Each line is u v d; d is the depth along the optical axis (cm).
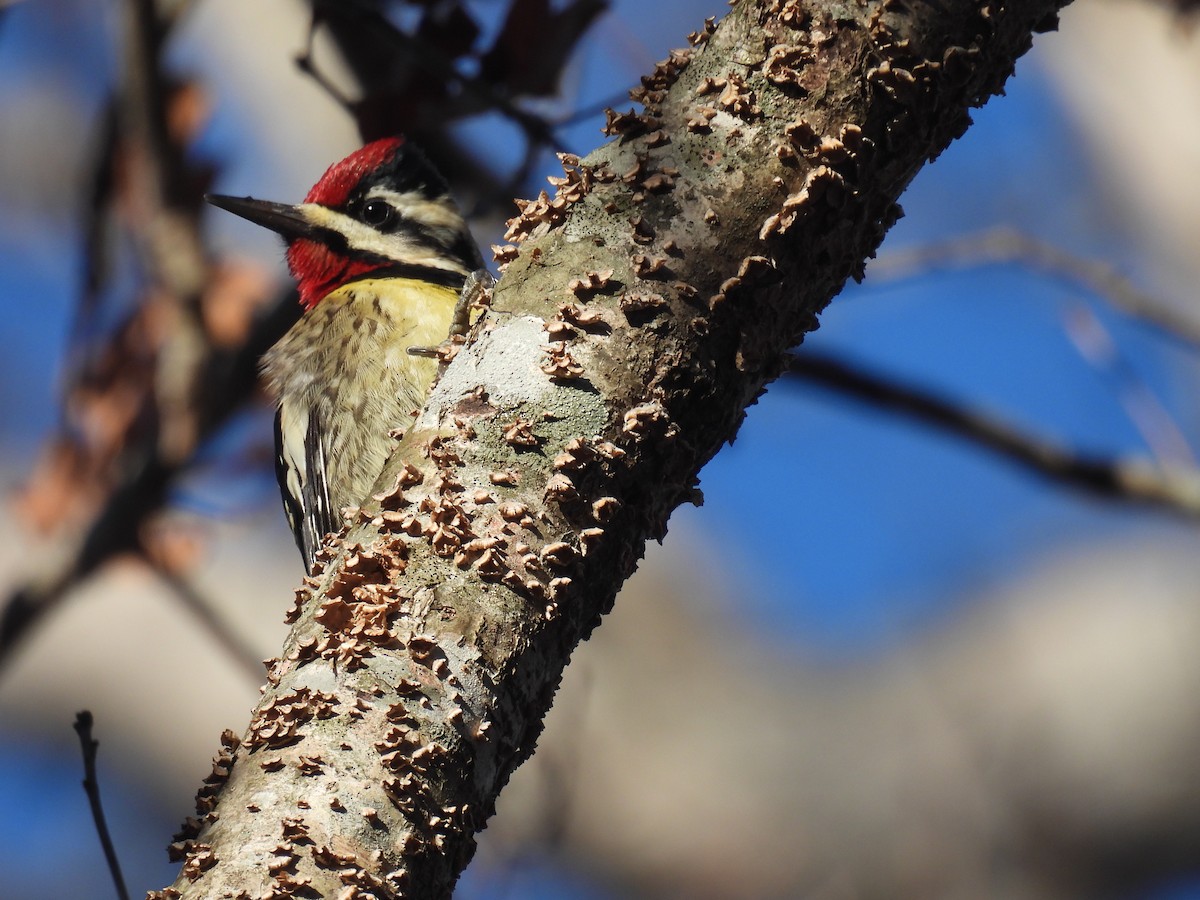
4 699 1619
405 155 1020
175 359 1097
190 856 402
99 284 1158
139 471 1120
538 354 462
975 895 1623
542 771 1067
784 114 473
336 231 999
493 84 907
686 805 1680
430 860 413
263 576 1616
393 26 855
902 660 1791
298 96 1401
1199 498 1098
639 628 1803
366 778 412
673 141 475
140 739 1627
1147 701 1694
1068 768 1673
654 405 459
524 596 441
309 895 397
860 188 476
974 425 1113
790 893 1647
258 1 1423
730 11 493
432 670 427
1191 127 1664
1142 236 1655
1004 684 1739
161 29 1098
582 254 471
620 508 455
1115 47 1692
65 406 1171
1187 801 1634
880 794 1694
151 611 1647
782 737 1745
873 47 474
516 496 448
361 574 441
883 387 1100
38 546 1162
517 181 898
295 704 421
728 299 466
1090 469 1102
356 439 898
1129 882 1627
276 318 1064
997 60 495
